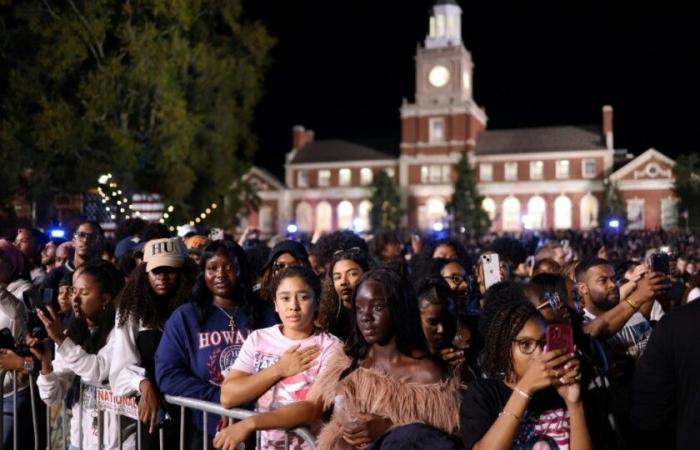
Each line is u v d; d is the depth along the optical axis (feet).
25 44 87.56
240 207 108.78
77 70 91.20
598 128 204.64
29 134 85.10
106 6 89.71
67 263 26.35
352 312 11.92
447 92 207.51
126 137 85.97
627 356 14.99
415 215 207.62
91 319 16.61
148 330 15.12
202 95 97.86
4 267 19.15
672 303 27.09
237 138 103.50
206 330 14.55
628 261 20.76
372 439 10.83
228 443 11.46
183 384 13.74
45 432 17.93
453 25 214.07
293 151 226.58
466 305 18.54
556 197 199.72
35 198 88.43
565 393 9.64
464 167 192.75
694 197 171.42
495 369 10.39
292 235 82.94
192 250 20.93
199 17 99.30
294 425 11.68
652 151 188.24
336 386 11.44
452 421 10.93
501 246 27.66
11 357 15.96
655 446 11.69
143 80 87.76
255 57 102.78
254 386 12.37
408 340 11.44
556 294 11.32
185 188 91.50
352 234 23.70
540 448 9.82
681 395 10.44
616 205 187.73
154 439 14.69
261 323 15.05
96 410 15.47
